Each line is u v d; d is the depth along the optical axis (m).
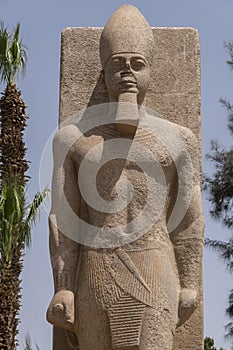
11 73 12.44
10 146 12.10
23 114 12.38
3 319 11.26
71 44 5.91
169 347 5.01
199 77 5.89
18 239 11.46
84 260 5.22
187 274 5.24
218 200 14.02
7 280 11.36
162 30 5.95
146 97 5.82
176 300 5.13
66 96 5.82
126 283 5.05
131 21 5.43
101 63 5.55
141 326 4.98
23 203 11.45
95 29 5.94
